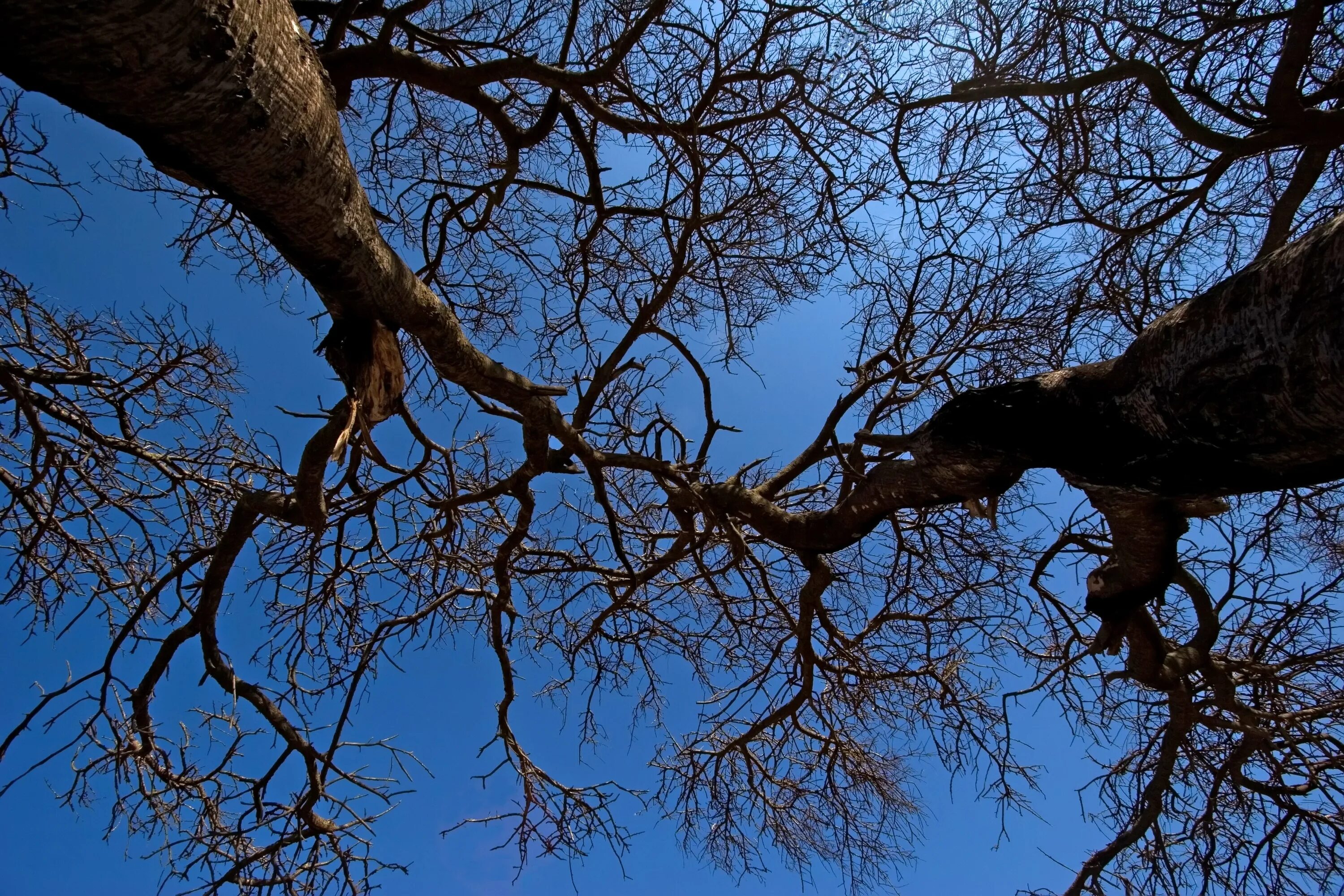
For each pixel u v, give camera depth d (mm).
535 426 4922
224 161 2172
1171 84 4465
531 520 5820
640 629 6812
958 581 6176
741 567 5996
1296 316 1909
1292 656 5367
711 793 6523
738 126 5324
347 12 3932
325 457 3311
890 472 4195
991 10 4520
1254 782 5398
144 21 1634
